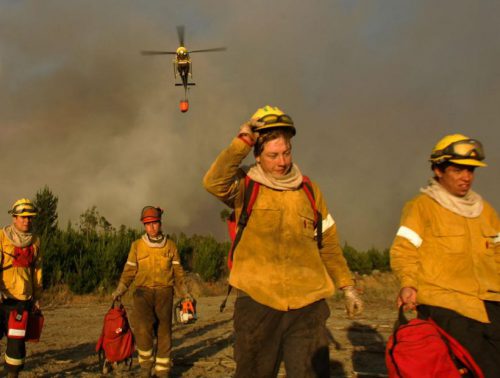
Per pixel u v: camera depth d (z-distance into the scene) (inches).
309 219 133.3
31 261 237.1
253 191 130.5
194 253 1099.9
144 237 262.5
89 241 869.8
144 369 250.7
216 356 312.2
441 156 142.5
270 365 128.0
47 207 928.9
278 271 128.6
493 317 135.5
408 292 137.3
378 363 285.9
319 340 127.4
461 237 138.6
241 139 122.9
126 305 693.3
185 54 645.3
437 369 117.9
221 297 888.9
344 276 141.9
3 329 233.6
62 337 399.2
